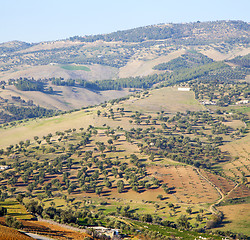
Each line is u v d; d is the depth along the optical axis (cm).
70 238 16038
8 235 13862
